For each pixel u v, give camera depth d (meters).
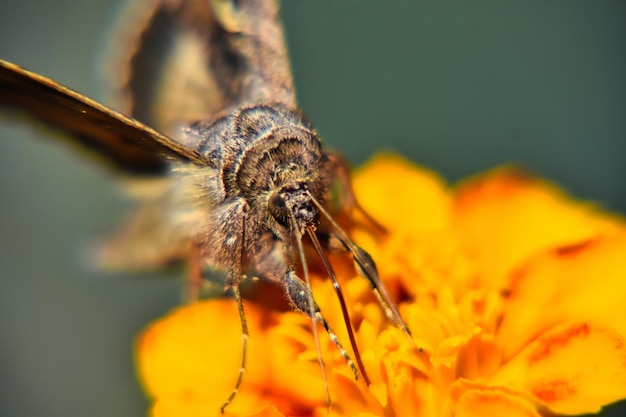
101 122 0.16
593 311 0.16
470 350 0.16
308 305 0.15
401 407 0.16
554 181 0.18
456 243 0.17
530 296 0.16
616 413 0.16
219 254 0.16
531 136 0.19
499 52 0.19
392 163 0.18
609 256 0.16
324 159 0.16
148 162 0.17
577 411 0.15
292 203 0.16
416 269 0.16
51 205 0.19
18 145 0.19
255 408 0.16
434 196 0.17
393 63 0.19
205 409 0.16
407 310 0.16
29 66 0.18
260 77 0.17
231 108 0.16
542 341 0.16
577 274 0.16
